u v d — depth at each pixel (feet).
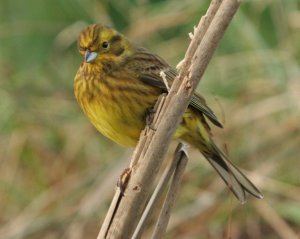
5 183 44.45
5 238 42.11
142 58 31.14
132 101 30.37
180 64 24.18
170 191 25.41
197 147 31.09
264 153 39.96
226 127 39.78
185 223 39.91
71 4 46.62
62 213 41.81
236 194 30.58
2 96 45.91
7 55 47.09
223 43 41.78
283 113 40.24
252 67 40.81
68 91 45.98
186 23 43.16
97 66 30.71
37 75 46.50
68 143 44.19
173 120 23.68
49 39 47.03
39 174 44.24
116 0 45.44
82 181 42.45
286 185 38.86
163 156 23.85
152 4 44.96
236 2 23.22
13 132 45.29
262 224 39.75
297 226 39.81
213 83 41.09
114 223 24.25
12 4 47.50
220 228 39.70
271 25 42.83
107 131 31.17
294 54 41.01
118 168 40.91
